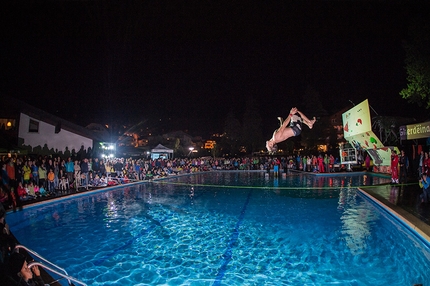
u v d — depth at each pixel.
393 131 22.12
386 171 22.20
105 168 19.03
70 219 10.04
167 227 9.04
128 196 14.98
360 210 10.82
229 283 5.38
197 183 21.48
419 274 5.59
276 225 9.09
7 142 15.30
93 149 23.17
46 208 11.60
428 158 9.97
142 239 7.88
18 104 17.92
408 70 13.66
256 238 7.88
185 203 13.01
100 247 7.28
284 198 14.03
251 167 37.81
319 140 43.34
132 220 9.90
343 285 5.22
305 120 7.55
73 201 13.28
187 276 5.69
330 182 20.25
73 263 6.32
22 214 10.65
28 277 3.55
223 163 39.91
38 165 13.79
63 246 7.35
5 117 17.58
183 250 7.06
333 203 12.38
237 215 10.55
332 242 7.39
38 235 8.23
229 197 14.60
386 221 9.16
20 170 12.28
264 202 13.06
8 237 4.47
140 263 6.32
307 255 6.62
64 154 20.48
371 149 22.41
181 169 29.19
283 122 7.69
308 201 13.06
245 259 6.47
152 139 57.88
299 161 33.59
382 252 6.68
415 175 18.62
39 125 19.02
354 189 16.30
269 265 6.14
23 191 11.95
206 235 8.20
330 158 27.17
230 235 8.18
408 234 7.59
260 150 53.31
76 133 21.36
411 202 10.12
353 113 22.45
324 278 5.51
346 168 27.95
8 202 10.83
